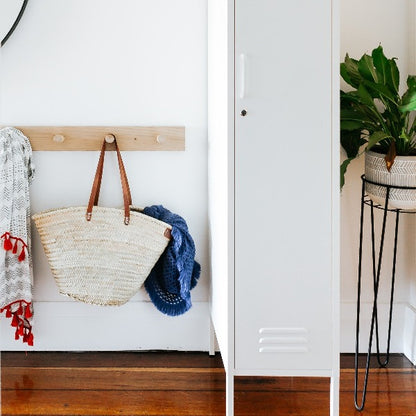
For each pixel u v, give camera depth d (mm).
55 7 2420
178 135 2461
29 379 2303
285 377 2367
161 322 2549
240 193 1907
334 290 1941
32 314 2467
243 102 1883
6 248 2289
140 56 2447
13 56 2434
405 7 2455
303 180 1906
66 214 2271
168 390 2223
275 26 1868
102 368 2396
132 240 2279
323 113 1892
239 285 1938
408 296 2574
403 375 2369
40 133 2447
